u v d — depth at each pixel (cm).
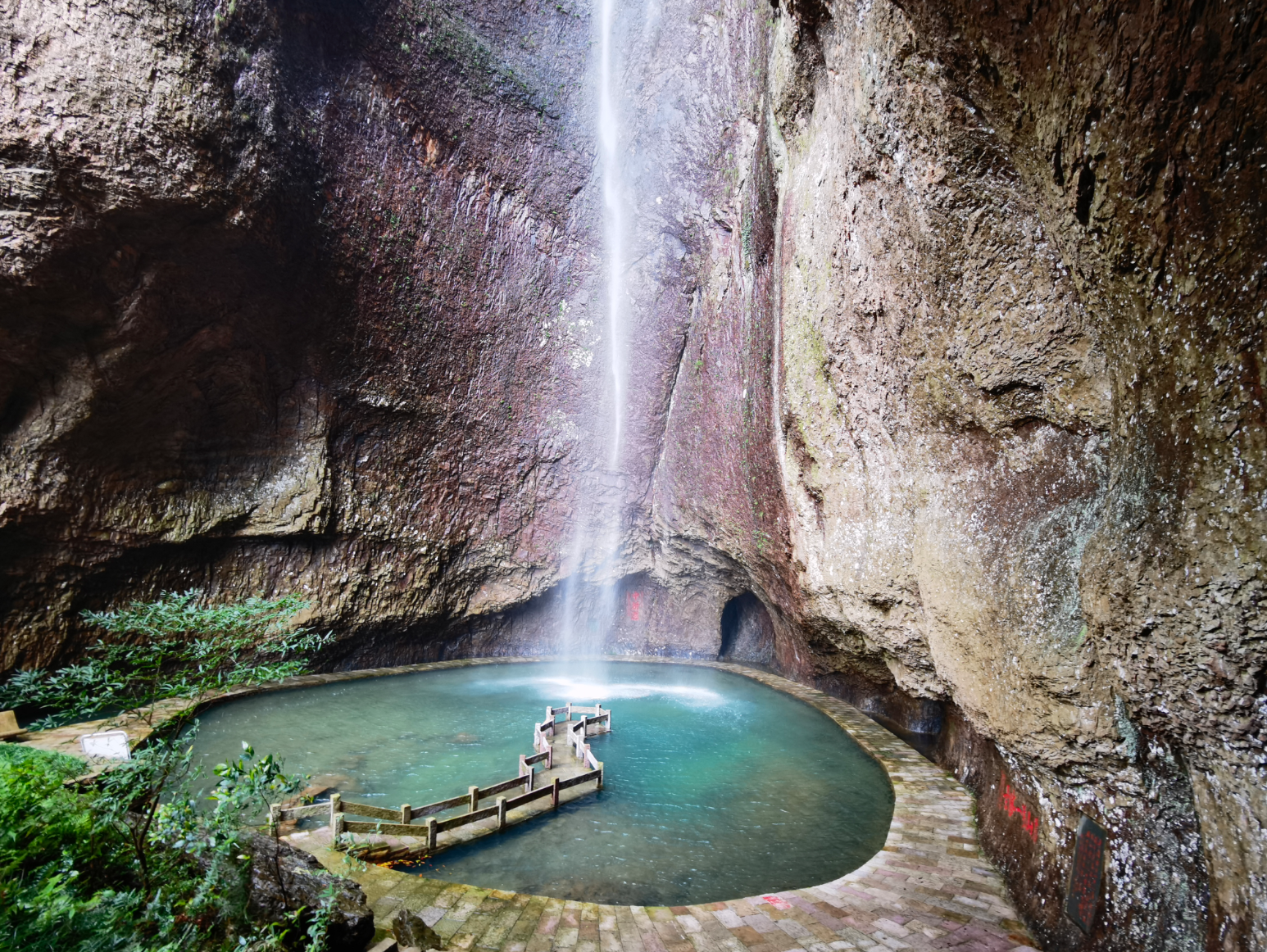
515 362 1806
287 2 1191
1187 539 349
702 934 555
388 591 1664
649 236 1848
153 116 999
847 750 1146
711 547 1873
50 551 1142
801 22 901
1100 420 496
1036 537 562
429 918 562
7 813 310
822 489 1106
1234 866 349
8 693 364
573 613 2088
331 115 1330
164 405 1244
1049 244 510
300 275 1335
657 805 879
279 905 378
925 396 750
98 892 305
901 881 660
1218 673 339
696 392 1838
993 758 795
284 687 1423
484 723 1244
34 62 913
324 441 1491
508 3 1590
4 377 1037
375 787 892
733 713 1402
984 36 465
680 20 1652
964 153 553
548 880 669
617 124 1809
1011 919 587
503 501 1859
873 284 802
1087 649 484
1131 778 463
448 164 1596
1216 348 326
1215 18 292
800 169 1080
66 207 962
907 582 878
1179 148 329
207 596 1383
